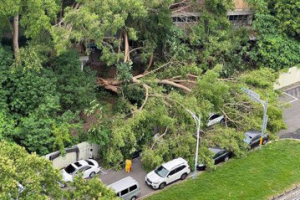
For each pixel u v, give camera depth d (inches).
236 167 1542.8
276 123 1690.5
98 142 1498.5
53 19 1569.9
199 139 1541.6
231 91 1711.4
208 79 1584.6
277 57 2047.2
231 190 1434.5
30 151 1459.2
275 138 1683.1
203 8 1955.0
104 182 1457.9
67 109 1614.2
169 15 1788.9
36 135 1444.4
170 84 1712.6
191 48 1956.2
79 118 1601.9
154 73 1781.5
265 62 2054.6
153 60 1883.6
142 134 1520.7
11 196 892.6
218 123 1676.9
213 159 1531.7
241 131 1621.6
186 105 1537.9
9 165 893.2
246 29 2044.8
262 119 1675.7
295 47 2086.6
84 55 1801.2
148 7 1680.6
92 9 1525.6
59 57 1631.4
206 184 1459.2
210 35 1934.1
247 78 1796.3
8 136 1445.6
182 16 1973.4
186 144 1507.1
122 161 1525.6
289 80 2098.9
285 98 2005.4
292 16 2053.4
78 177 1068.5
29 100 1514.5
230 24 2016.5
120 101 1633.9
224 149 1562.5
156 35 1811.0
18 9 1408.7
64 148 1480.1
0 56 1521.9
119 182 1380.4
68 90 1584.6
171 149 1513.3
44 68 1599.4
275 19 2065.7
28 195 917.8
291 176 1509.6
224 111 1659.7
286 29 2076.8
